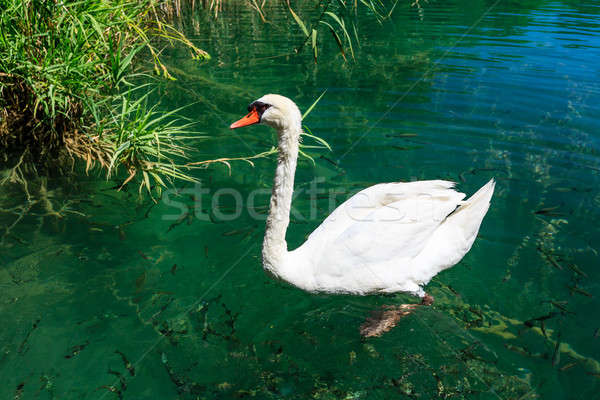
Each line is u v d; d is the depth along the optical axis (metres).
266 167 6.00
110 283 3.90
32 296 3.70
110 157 5.58
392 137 6.58
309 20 14.05
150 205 5.07
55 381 3.01
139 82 8.73
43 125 5.93
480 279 4.11
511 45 10.99
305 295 4.03
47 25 5.55
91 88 5.44
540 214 4.88
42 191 5.21
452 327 3.63
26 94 5.77
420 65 9.69
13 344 3.26
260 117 3.62
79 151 5.96
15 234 4.41
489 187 4.28
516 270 4.16
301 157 6.13
